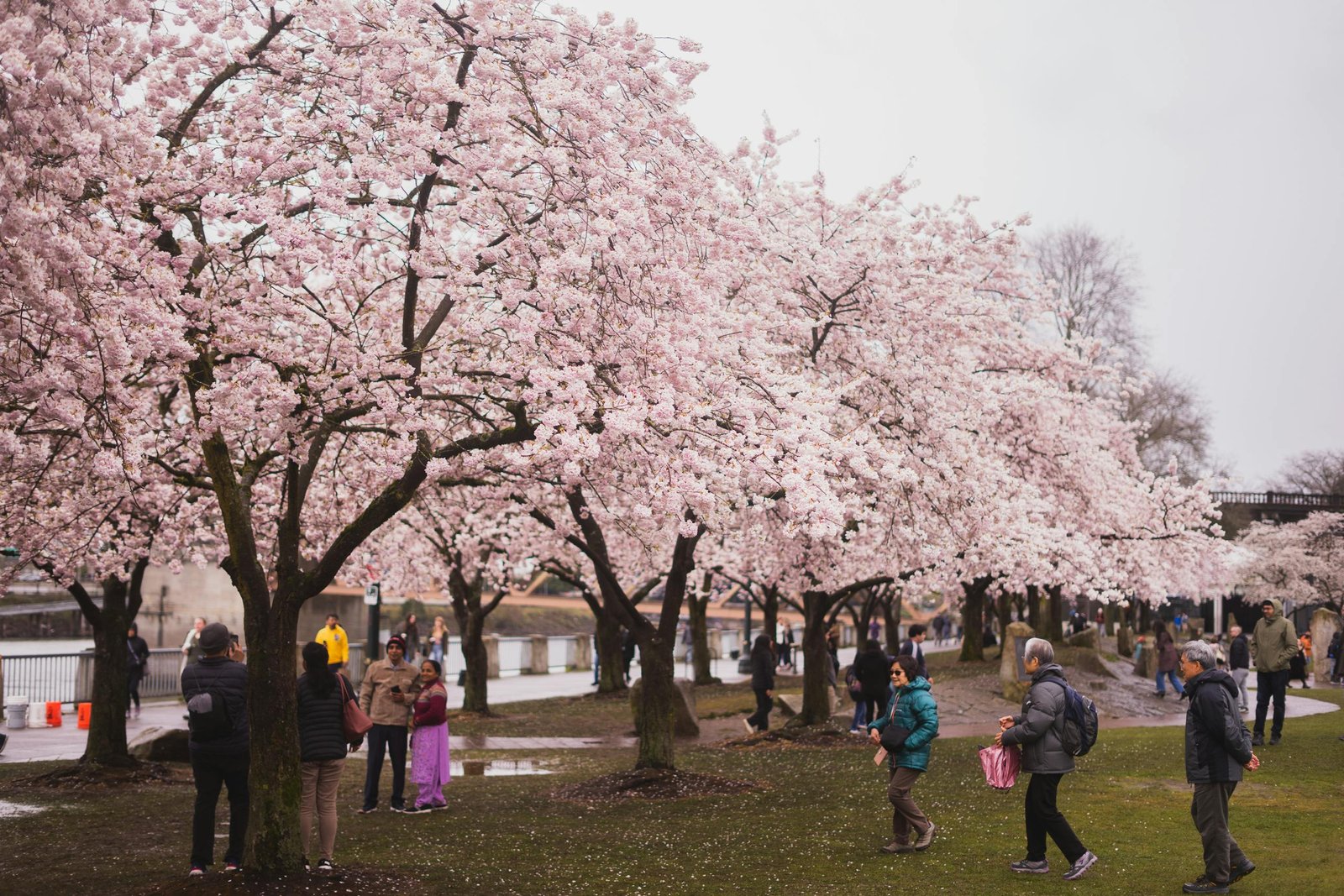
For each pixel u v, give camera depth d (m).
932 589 20.67
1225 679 8.61
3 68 6.44
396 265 11.20
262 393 9.23
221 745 9.41
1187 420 53.62
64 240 7.13
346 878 9.19
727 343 11.62
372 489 14.78
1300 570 63.38
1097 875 9.17
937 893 8.73
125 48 9.76
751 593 33.50
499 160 9.05
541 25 9.89
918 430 15.54
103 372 7.84
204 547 17.12
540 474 11.87
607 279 9.71
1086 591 21.45
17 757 18.19
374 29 9.74
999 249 17.30
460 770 17.83
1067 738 9.10
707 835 11.40
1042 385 20.45
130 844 11.18
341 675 9.99
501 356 11.48
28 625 54.59
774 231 16.08
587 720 25.88
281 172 9.46
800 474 9.34
